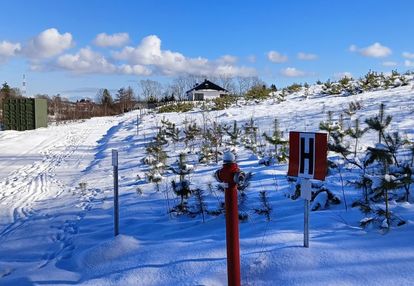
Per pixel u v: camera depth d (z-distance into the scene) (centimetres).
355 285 366
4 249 684
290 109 2162
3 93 6184
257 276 415
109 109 7131
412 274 367
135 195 916
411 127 1146
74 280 504
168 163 1258
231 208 370
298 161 435
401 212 511
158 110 3725
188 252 504
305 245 448
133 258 527
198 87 6078
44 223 827
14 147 2206
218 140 1366
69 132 2984
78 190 1116
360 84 2575
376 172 700
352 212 554
